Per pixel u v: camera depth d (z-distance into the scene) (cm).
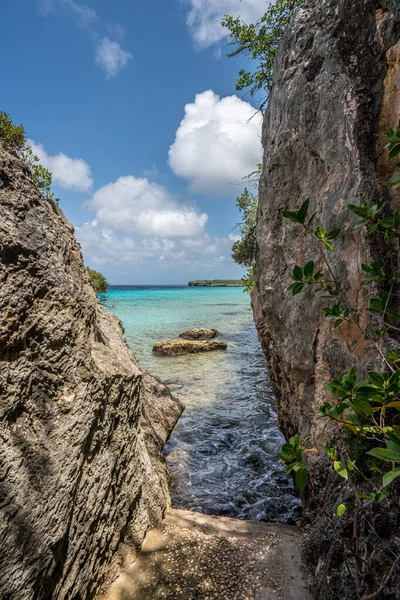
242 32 820
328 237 180
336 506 219
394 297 228
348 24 307
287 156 402
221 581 235
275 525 323
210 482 462
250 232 1304
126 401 279
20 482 154
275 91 475
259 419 680
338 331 281
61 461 180
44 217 228
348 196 273
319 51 346
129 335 1791
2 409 157
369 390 127
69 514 182
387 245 240
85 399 212
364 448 208
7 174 197
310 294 333
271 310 441
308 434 328
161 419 485
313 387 330
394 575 153
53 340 200
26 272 191
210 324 2252
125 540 257
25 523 152
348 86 291
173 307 3503
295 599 217
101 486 223
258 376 1030
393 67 258
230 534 294
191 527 304
